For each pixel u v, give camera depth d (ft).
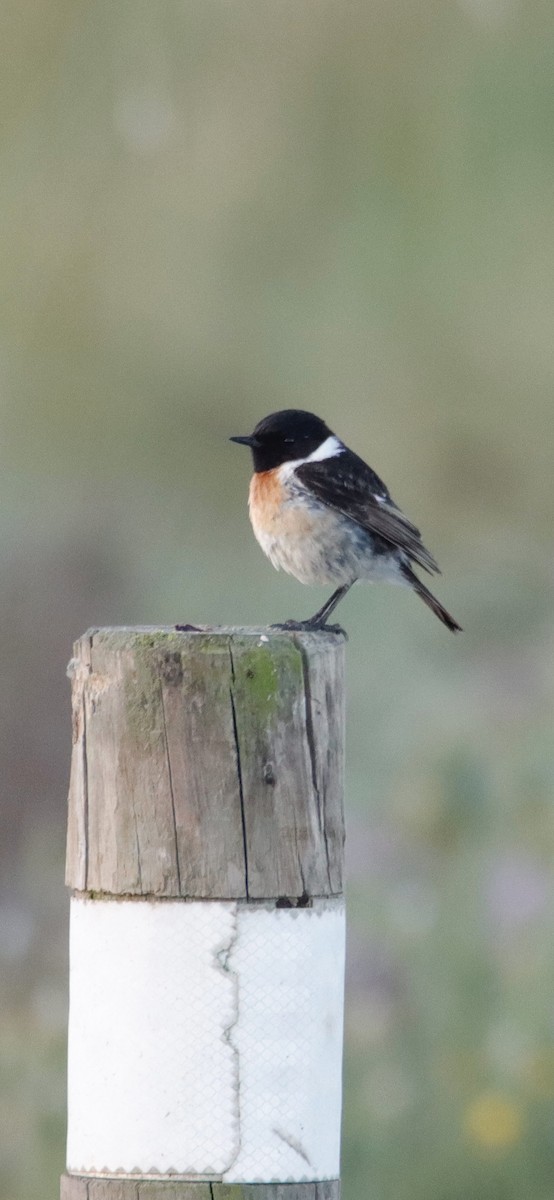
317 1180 14.24
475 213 77.46
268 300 80.28
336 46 71.92
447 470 80.18
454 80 74.13
